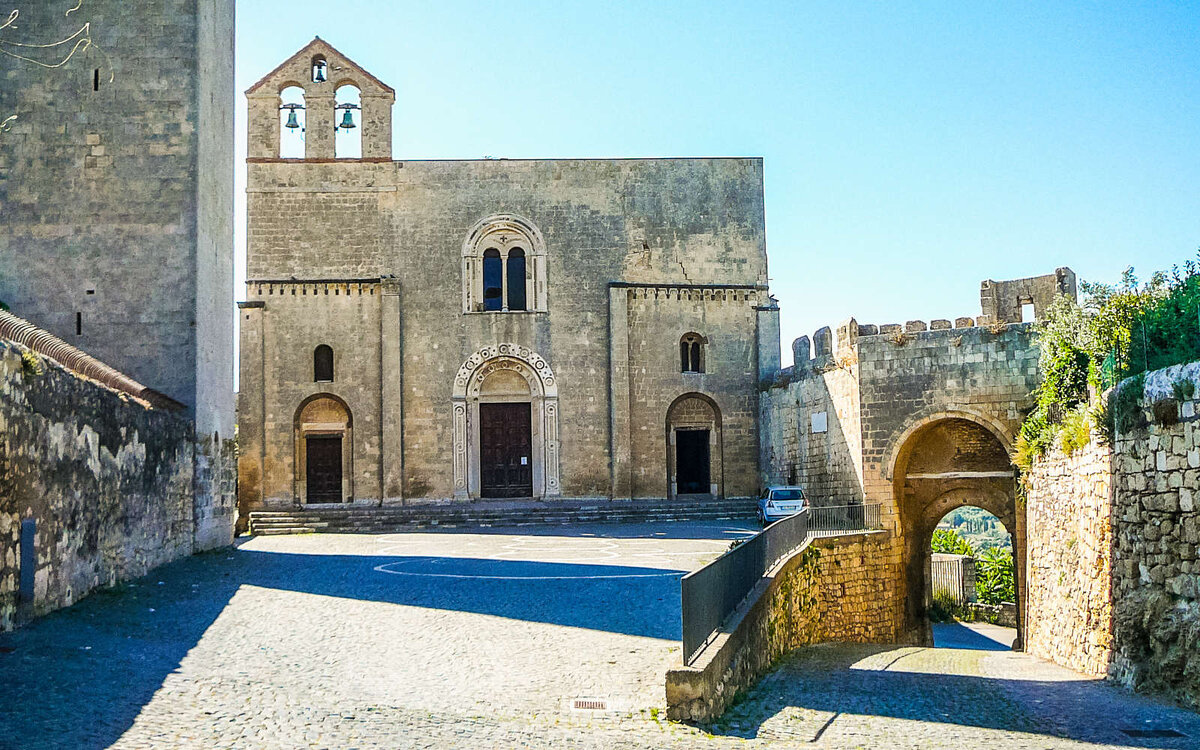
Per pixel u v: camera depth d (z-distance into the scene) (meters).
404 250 44.78
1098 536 21.09
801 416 40.41
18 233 28.77
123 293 28.69
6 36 29.25
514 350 44.75
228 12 33.06
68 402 18.70
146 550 23.56
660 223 46.12
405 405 44.19
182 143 29.25
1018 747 12.92
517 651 15.87
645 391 45.28
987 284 33.59
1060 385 25.72
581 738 11.95
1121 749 12.88
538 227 45.53
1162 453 17.47
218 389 30.69
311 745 10.76
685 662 13.42
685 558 27.34
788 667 20.72
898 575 33.72
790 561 24.89
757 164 46.91
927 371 33.91
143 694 12.34
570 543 32.62
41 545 17.34
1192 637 16.02
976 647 41.94
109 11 29.55
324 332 44.09
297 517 40.59
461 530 39.22
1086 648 21.64
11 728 10.52
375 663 14.97
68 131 29.16
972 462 35.25
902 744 13.02
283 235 44.44
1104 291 24.47
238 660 14.77
